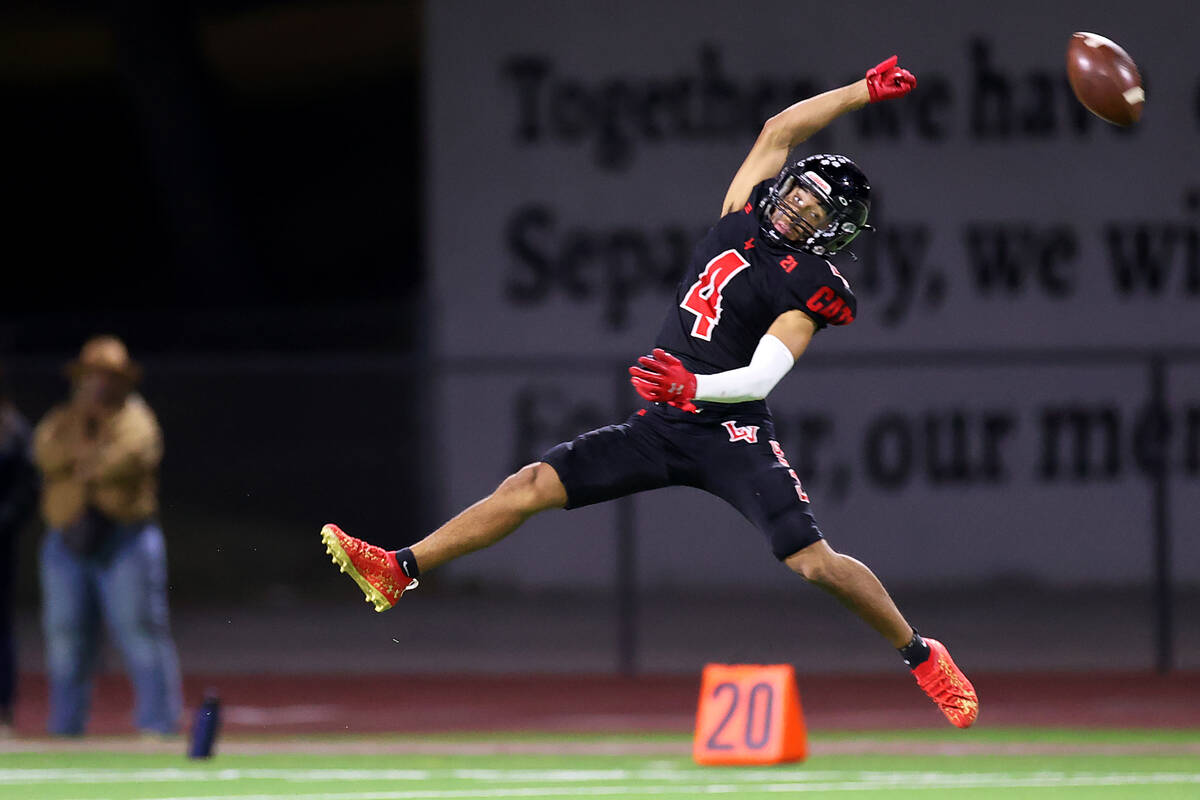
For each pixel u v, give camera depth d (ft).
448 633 202.80
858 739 129.29
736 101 239.09
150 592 127.13
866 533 233.96
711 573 230.68
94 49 370.12
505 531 78.23
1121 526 232.53
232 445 260.01
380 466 256.93
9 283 368.07
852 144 238.07
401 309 253.65
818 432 234.79
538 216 240.94
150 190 380.58
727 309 79.41
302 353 266.16
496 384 238.07
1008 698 154.10
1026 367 234.58
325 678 172.45
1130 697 154.30
